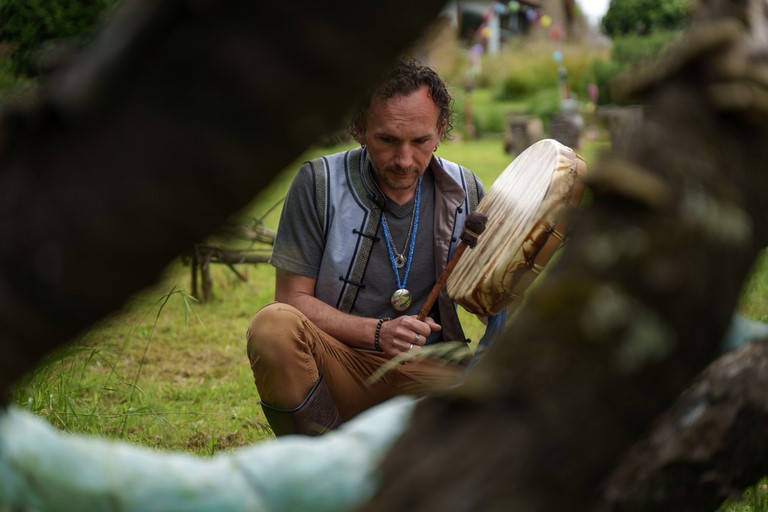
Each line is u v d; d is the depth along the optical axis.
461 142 17.73
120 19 0.81
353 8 0.80
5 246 0.83
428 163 3.34
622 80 1.09
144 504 1.35
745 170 1.01
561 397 0.93
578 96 18.95
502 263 3.05
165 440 4.04
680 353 0.96
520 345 0.96
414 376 3.26
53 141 0.83
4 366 0.86
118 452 1.39
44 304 0.84
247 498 1.40
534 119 16.02
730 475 1.63
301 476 1.42
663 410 0.98
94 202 0.81
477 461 0.93
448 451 0.95
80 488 1.33
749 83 1.03
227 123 0.80
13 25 4.50
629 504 1.57
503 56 25.62
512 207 3.16
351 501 1.41
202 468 1.42
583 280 0.96
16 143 0.84
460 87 24.59
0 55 2.48
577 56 23.70
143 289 0.86
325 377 3.31
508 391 0.95
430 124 3.24
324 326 3.34
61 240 0.82
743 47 1.06
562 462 0.92
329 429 3.27
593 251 0.96
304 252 3.42
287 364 3.17
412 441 0.98
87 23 6.52
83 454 1.36
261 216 5.70
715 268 0.97
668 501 1.60
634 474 1.57
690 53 1.04
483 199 3.33
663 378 0.95
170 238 0.83
